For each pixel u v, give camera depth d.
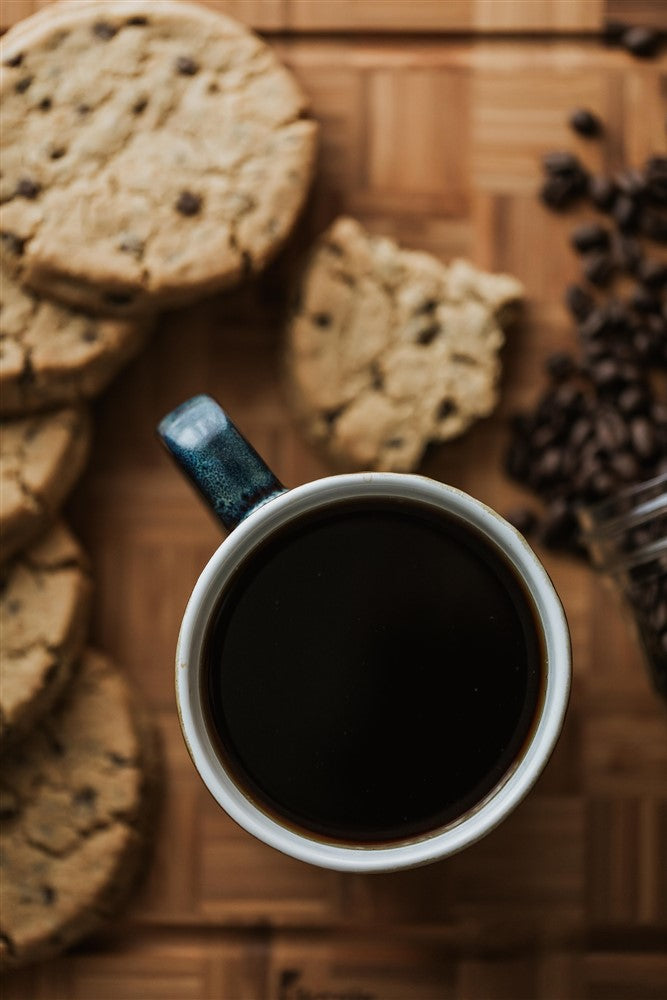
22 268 0.70
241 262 0.70
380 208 0.73
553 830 0.72
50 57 0.70
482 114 0.73
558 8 0.72
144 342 0.72
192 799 0.72
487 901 0.72
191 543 0.72
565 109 0.73
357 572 0.64
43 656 0.70
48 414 0.71
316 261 0.72
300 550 0.64
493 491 0.73
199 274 0.70
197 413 0.63
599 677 0.72
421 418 0.72
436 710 0.64
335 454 0.72
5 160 0.70
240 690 0.64
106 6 0.71
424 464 0.73
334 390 0.72
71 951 0.72
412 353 0.72
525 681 0.64
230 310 0.73
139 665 0.72
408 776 0.64
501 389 0.73
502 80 0.73
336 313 0.72
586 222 0.73
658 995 0.72
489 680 0.64
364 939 0.72
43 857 0.71
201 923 0.72
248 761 0.64
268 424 0.72
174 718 0.72
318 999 0.72
